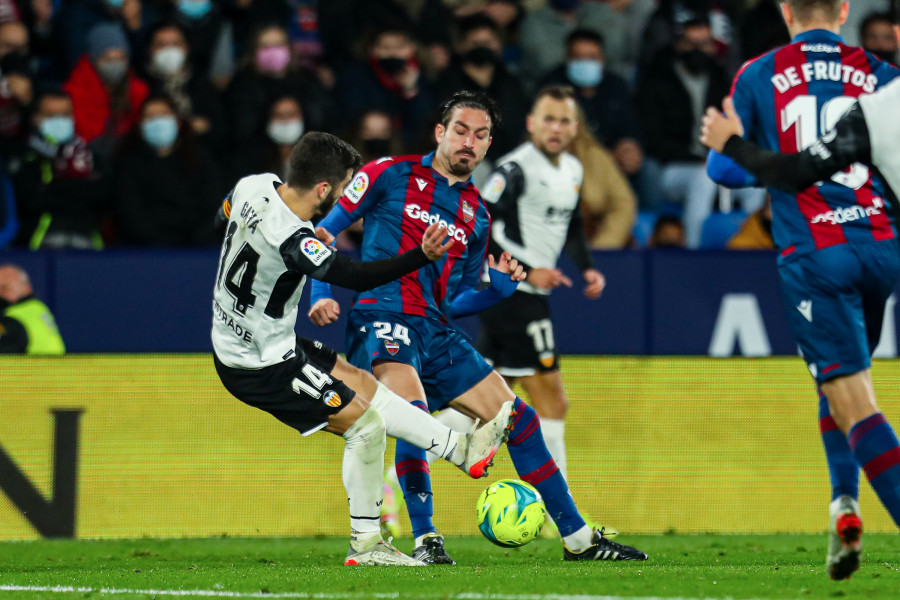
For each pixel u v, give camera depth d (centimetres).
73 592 1457
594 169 3194
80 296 2750
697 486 2666
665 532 2638
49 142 3020
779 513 2678
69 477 2509
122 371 2550
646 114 3488
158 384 2556
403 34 3456
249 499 2553
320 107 3391
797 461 2691
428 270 1817
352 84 3444
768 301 2936
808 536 2500
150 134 3069
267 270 1602
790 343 2931
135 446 2536
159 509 2531
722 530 2659
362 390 1697
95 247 3067
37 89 3281
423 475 1884
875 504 2572
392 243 1823
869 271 1416
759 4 3700
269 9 3712
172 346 2778
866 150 1330
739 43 3688
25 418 2506
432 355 1811
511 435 1784
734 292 2931
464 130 1792
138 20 3569
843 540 1338
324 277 1550
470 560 1919
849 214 1417
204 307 2794
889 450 1380
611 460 2650
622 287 2906
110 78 3366
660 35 3731
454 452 1697
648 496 2652
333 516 2567
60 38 3441
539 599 1326
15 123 3184
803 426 2703
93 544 2361
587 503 2636
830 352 1417
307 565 1816
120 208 3064
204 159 3128
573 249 2520
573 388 2658
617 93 3472
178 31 3331
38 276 2730
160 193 3067
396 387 1748
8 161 3166
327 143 1598
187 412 2558
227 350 1658
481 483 2533
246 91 3328
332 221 1822
